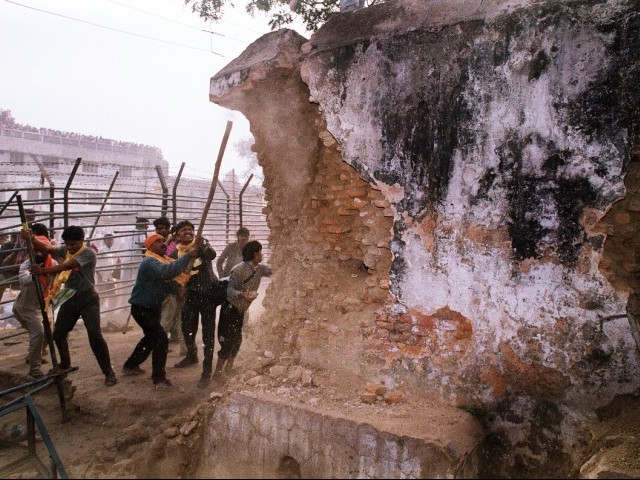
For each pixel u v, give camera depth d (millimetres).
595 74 3512
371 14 4633
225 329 5238
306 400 4137
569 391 3627
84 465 4039
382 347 4352
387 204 4422
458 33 4000
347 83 4555
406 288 4277
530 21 3715
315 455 3826
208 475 4102
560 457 3627
